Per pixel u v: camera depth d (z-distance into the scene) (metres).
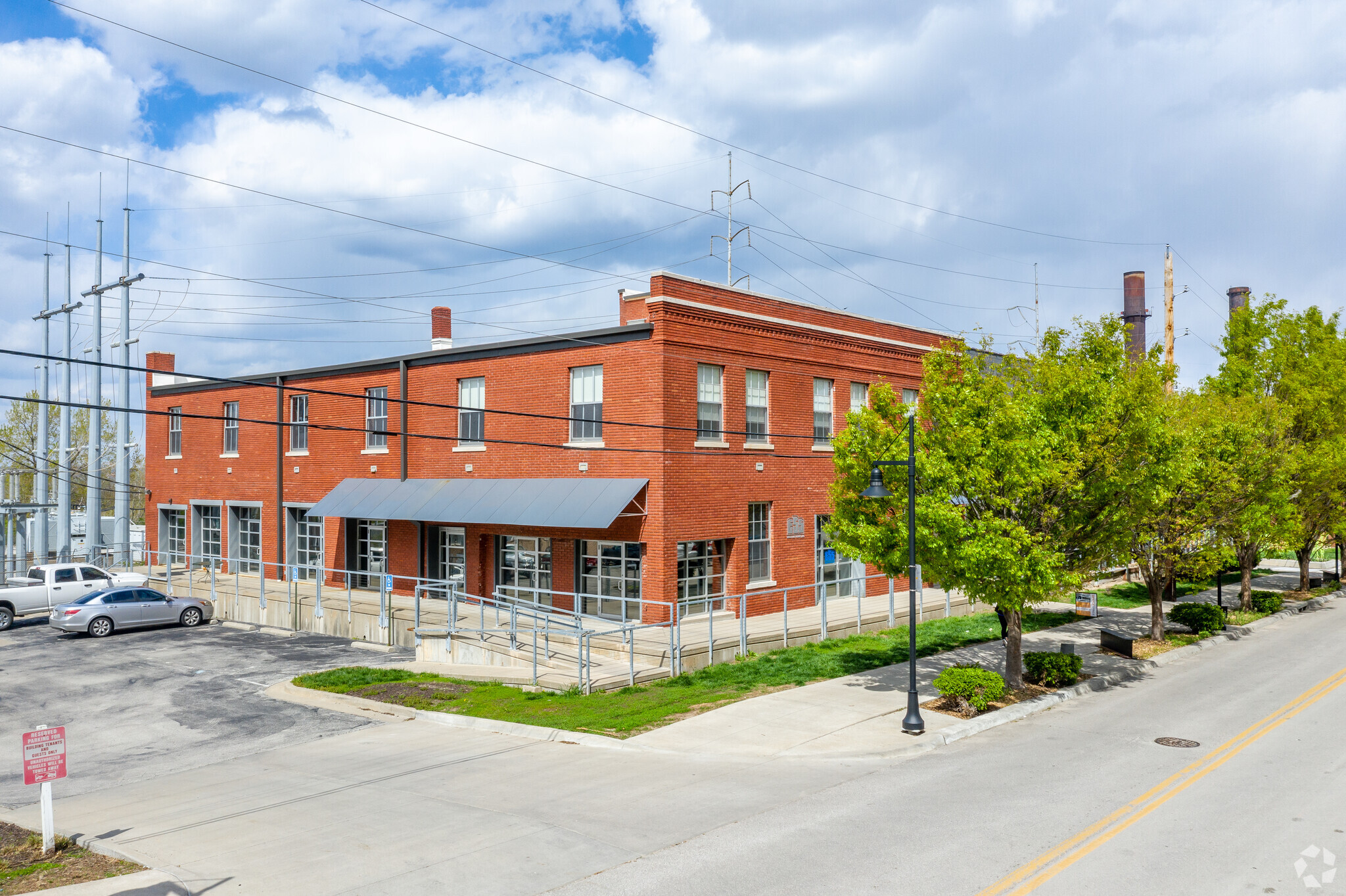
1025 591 17.77
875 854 10.33
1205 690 19.94
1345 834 10.83
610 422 22.23
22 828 12.20
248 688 22.16
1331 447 32.84
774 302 28.27
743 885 9.49
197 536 41.19
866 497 18.27
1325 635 27.86
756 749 15.11
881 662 22.62
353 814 12.20
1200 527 26.36
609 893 9.34
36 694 22.09
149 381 43.28
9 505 42.12
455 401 30.22
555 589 27.02
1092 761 14.36
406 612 27.95
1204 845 10.47
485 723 17.48
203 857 10.66
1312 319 37.28
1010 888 9.30
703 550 26.11
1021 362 21.11
